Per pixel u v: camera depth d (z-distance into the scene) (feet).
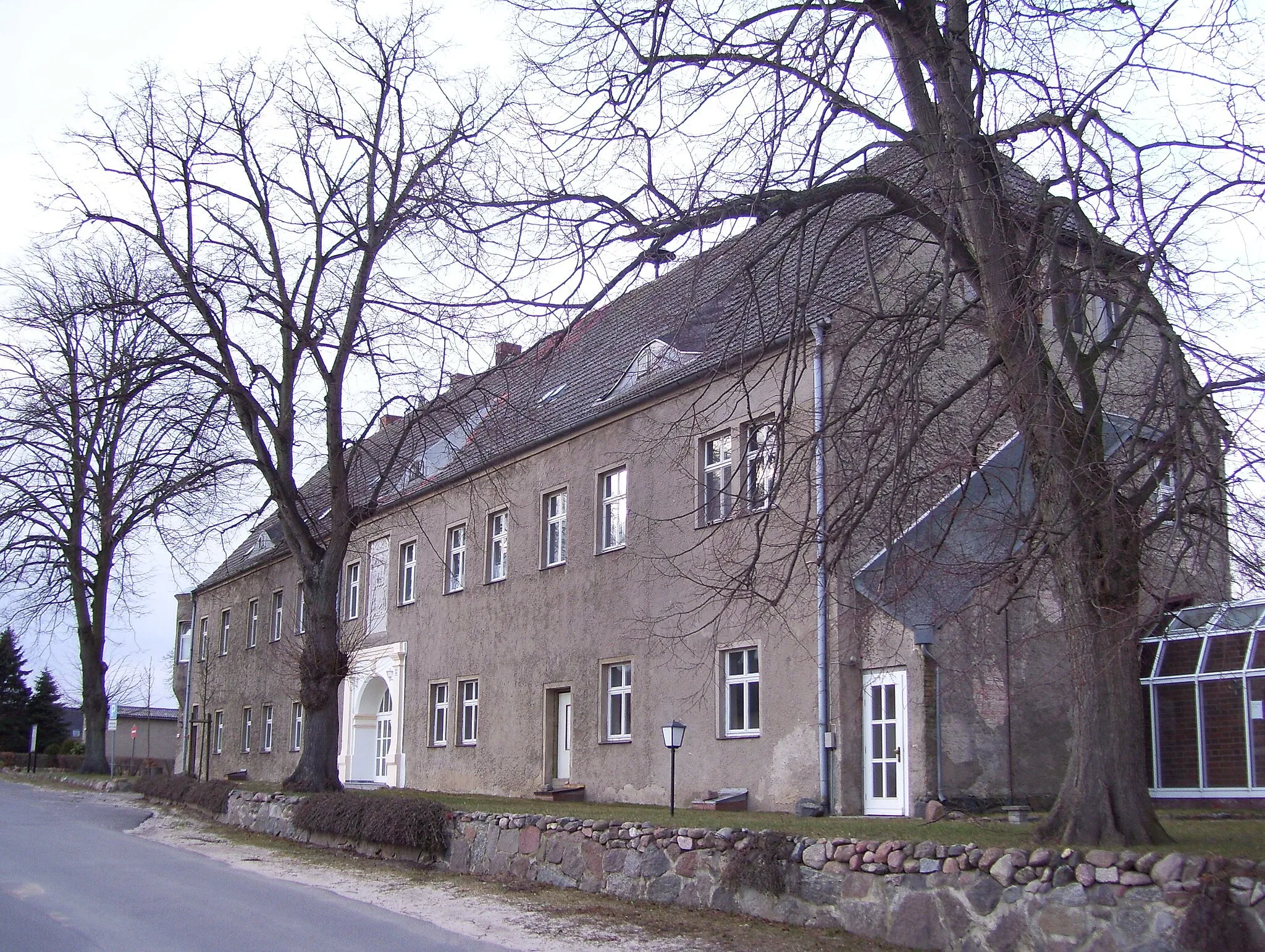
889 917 29.30
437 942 30.07
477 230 34.73
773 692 56.29
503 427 77.30
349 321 67.10
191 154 67.31
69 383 82.02
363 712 105.19
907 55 33.47
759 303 34.17
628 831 37.88
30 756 160.25
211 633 153.89
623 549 69.51
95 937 29.45
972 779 51.80
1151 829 28.40
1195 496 26.84
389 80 66.74
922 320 34.76
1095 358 30.42
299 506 78.38
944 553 32.73
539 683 77.10
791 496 51.29
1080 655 29.35
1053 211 30.58
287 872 43.88
